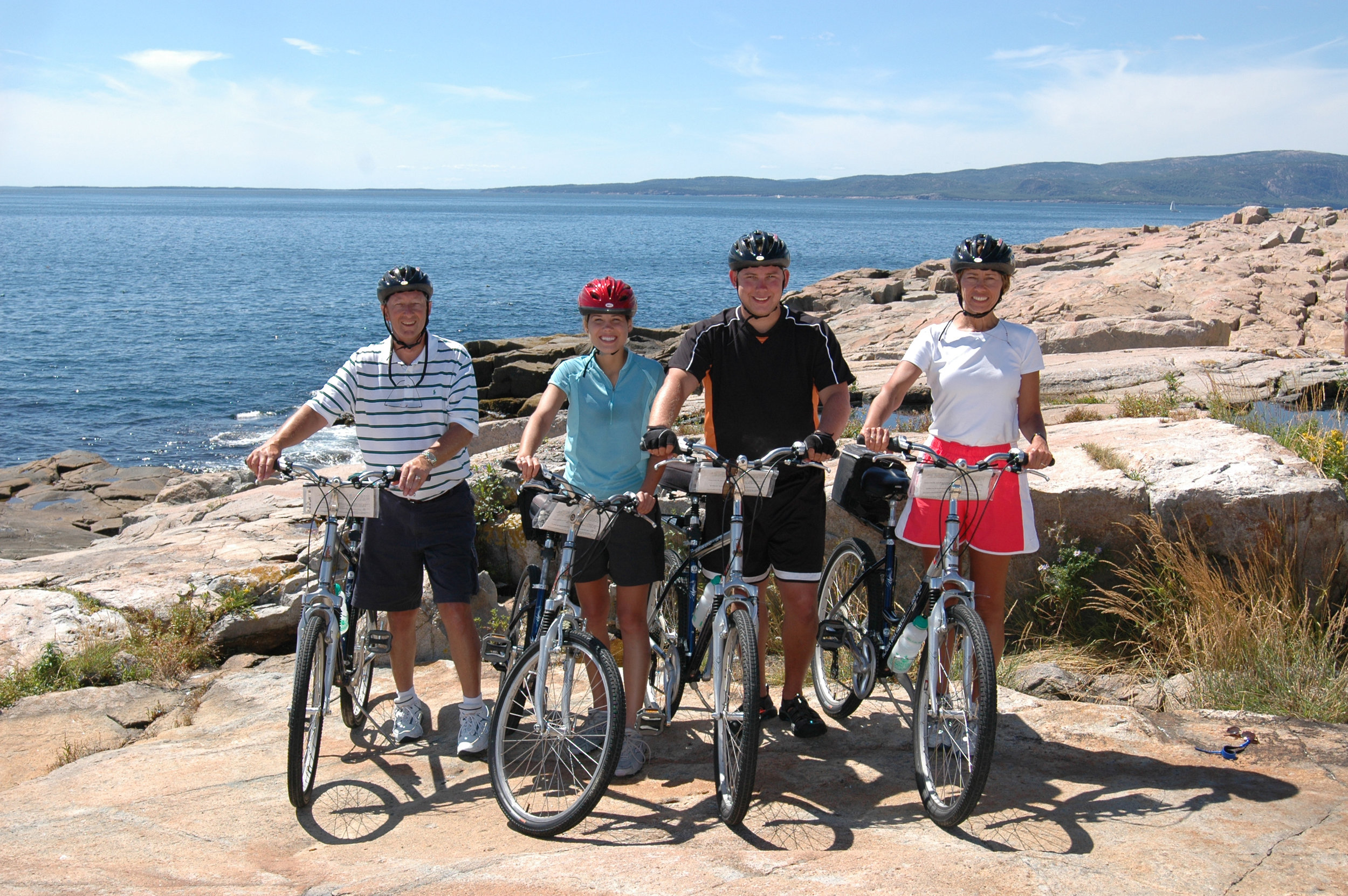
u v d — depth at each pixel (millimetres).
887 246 94875
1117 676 4727
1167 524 5199
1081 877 2844
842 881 2838
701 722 4344
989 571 3838
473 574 4129
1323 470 6000
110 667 5027
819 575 3975
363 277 56750
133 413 21609
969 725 3258
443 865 3037
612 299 3744
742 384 3920
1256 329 16672
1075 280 23047
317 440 18781
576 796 3549
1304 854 2941
